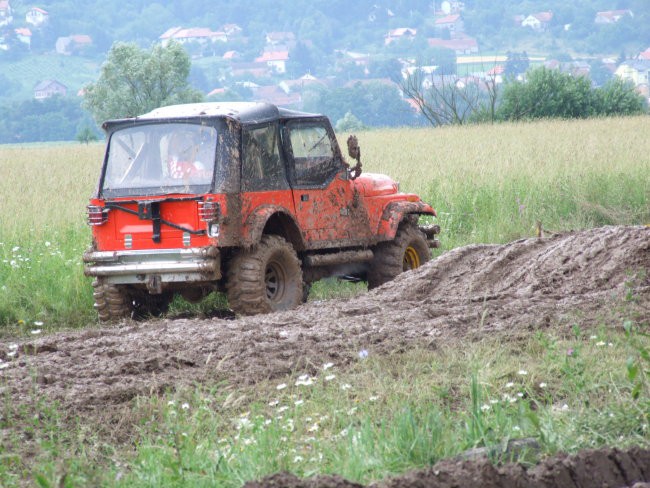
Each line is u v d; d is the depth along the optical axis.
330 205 27.27
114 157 25.08
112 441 13.82
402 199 29.88
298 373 16.77
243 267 24.41
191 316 26.81
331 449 12.39
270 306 24.81
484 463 10.70
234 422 13.95
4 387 15.92
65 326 26.36
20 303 27.55
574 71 151.12
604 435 12.57
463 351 17.36
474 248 27.98
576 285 23.86
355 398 15.03
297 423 13.60
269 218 26.23
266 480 10.38
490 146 68.75
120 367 17.14
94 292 25.66
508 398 13.84
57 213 39.41
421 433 12.02
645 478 11.34
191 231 23.89
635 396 12.79
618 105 147.00
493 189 44.09
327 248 27.30
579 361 15.37
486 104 144.25
